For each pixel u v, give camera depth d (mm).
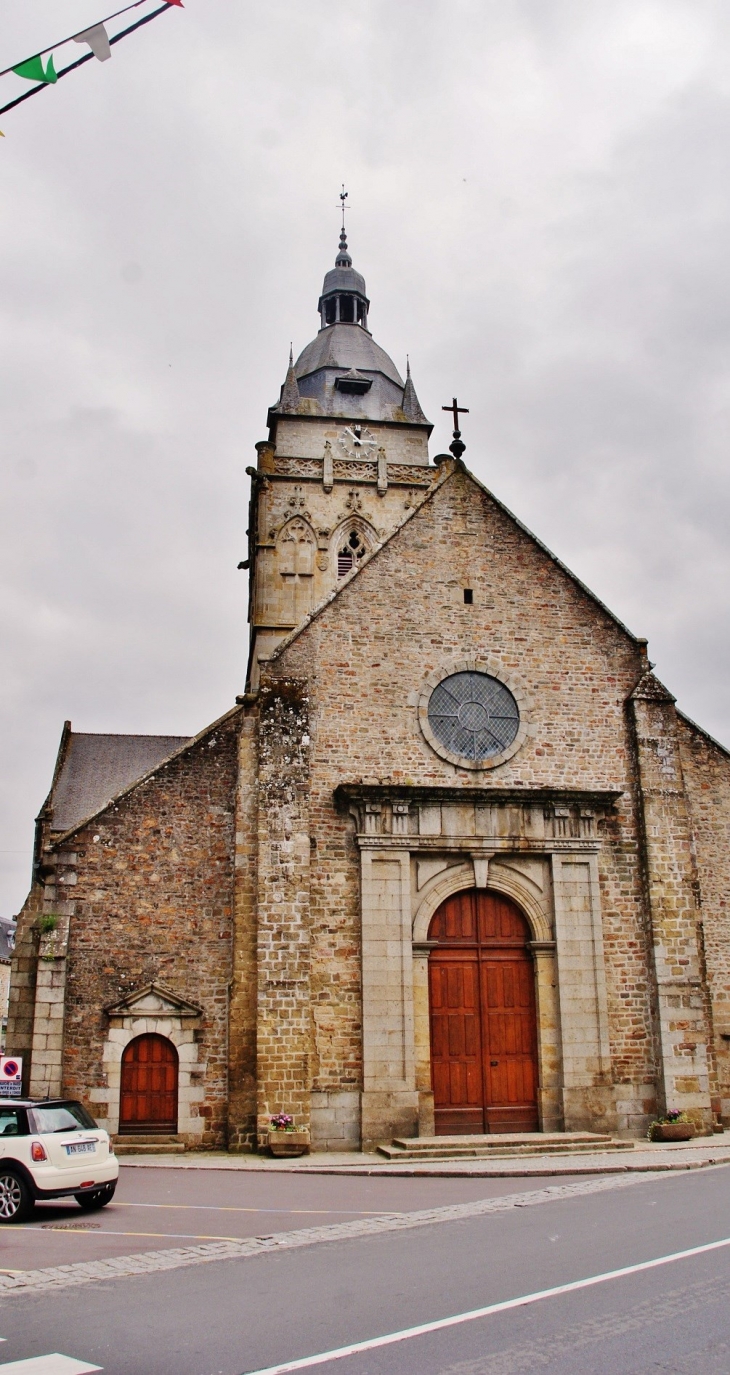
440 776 20344
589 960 19672
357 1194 13312
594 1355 5984
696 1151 16953
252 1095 18469
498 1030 19438
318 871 19375
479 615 21438
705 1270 7906
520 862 20078
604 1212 10938
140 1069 19047
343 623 20797
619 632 21906
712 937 21438
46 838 29031
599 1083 19125
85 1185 11883
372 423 35594
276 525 33031
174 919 19812
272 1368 5918
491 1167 15625
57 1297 7762
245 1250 9438
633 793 20953
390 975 18891
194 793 20500
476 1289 7594
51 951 19156
